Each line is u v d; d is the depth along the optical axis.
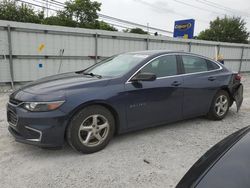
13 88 9.52
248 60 20.33
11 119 3.86
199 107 5.21
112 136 4.09
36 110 3.47
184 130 4.99
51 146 3.53
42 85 3.93
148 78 4.11
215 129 5.10
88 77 4.28
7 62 9.48
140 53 4.91
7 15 25.58
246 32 48.72
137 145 4.20
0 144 4.13
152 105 4.41
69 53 10.94
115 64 4.74
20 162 3.55
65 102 3.53
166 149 4.07
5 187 2.96
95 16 37.28
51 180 3.12
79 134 3.70
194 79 5.03
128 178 3.20
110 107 3.96
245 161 1.92
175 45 14.88
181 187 1.90
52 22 30.50
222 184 1.73
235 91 5.88
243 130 2.53
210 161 2.06
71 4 36.19
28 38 9.77
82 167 3.45
